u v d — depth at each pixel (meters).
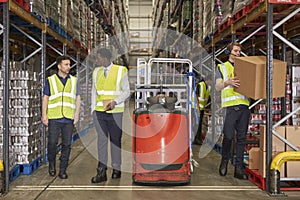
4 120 4.82
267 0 4.64
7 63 4.82
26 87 5.75
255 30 6.81
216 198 4.57
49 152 5.78
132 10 31.12
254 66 4.77
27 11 5.75
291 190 4.89
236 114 5.50
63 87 5.67
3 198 4.58
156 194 4.74
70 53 11.32
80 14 10.59
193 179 5.56
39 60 10.30
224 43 8.83
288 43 4.67
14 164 5.61
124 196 4.66
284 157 4.66
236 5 6.10
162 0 17.34
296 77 6.25
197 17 10.15
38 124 6.50
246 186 5.15
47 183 5.32
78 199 4.54
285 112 6.42
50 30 7.18
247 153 6.31
